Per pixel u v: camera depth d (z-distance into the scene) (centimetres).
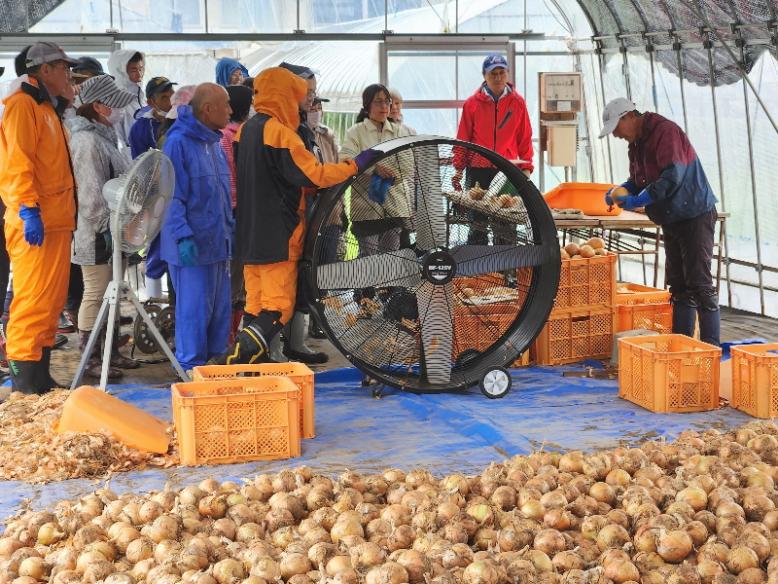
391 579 306
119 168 670
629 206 676
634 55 1090
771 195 882
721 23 897
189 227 623
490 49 1176
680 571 325
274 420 483
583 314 691
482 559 318
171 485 438
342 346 597
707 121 969
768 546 334
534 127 1232
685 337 593
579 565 332
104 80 659
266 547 334
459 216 616
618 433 523
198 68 1138
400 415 568
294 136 565
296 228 589
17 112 554
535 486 392
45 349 602
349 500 381
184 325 642
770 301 908
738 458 431
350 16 1149
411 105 1171
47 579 334
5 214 583
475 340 643
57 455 462
